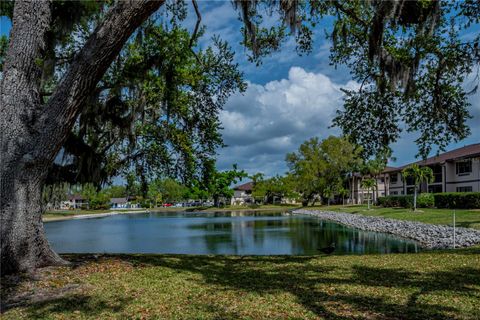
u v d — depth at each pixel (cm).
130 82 1046
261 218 5006
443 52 998
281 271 798
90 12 810
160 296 588
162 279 702
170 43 1113
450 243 1820
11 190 714
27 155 717
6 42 1072
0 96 730
